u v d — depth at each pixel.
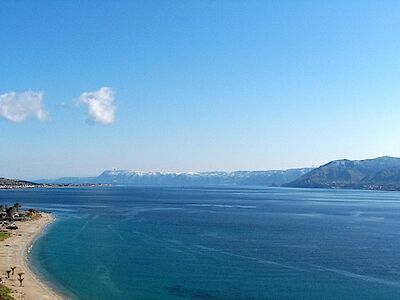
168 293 93.25
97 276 106.56
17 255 128.38
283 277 107.50
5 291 87.94
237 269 115.56
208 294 92.69
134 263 121.38
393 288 98.50
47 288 94.56
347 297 91.56
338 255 137.00
